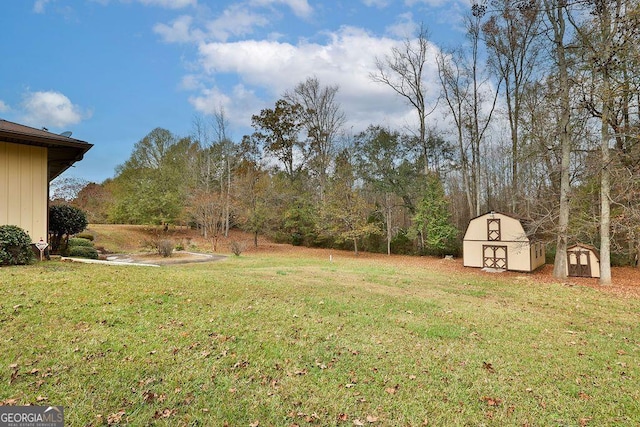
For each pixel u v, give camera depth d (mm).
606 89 10578
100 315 4812
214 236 23703
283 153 33625
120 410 2873
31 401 2877
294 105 31578
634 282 12172
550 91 13469
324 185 27109
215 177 30359
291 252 23594
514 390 3719
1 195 8055
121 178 32438
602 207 11719
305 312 6027
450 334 5434
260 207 25953
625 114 12344
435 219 21391
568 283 11742
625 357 4809
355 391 3508
